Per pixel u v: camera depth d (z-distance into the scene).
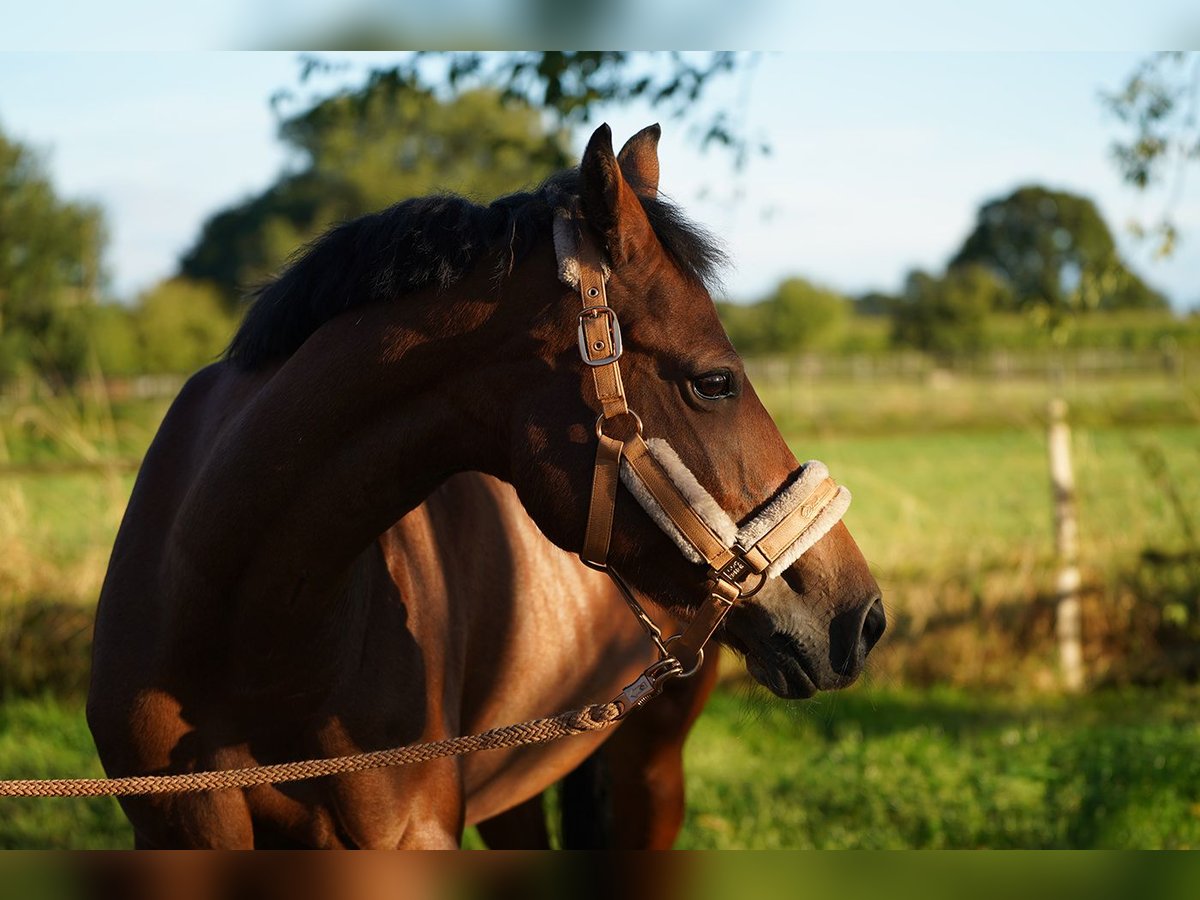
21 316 20.73
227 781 1.82
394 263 1.87
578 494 1.80
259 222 35.97
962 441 12.37
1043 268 54.72
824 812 4.52
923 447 12.02
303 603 1.93
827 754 5.26
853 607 1.82
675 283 1.82
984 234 59.16
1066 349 31.11
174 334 24.59
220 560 1.91
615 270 1.82
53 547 6.49
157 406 10.12
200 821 2.04
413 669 2.14
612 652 2.88
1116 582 6.73
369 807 2.07
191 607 1.94
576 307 1.81
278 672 1.97
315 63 5.35
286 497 1.89
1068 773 4.72
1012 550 7.05
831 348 42.97
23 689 6.00
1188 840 4.04
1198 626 6.61
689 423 1.78
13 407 7.70
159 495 2.14
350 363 1.89
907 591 6.80
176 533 1.98
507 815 3.12
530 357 1.83
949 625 6.72
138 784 1.81
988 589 6.75
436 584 2.26
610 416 1.78
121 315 25.02
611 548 1.82
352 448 1.90
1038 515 8.08
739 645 1.88
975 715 6.01
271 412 1.90
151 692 2.01
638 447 1.77
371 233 1.92
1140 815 4.25
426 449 1.91
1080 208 57.72
